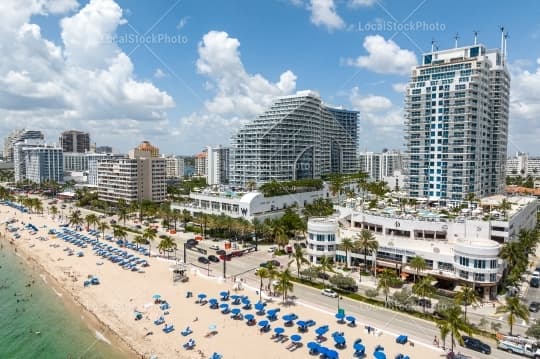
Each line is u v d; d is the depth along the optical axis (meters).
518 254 101.44
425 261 110.25
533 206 174.88
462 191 191.88
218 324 90.62
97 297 110.50
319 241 132.50
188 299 106.31
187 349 79.56
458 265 103.81
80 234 193.12
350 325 87.44
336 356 71.25
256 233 162.38
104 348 83.62
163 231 194.25
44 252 162.62
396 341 79.25
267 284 115.94
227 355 76.69
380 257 121.94
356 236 129.00
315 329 85.94
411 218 131.88
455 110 192.75
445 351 75.12
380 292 106.62
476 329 84.06
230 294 108.31
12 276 134.88
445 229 123.56
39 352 83.94
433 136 199.62
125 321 94.56
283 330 83.44
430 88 199.88
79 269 137.38
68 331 92.69
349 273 122.38
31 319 99.88
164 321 92.94
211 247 160.38
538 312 93.38
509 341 75.94
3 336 91.25
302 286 113.75
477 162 197.62
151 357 77.12
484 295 101.19
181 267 131.38
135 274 129.25
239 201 195.75
